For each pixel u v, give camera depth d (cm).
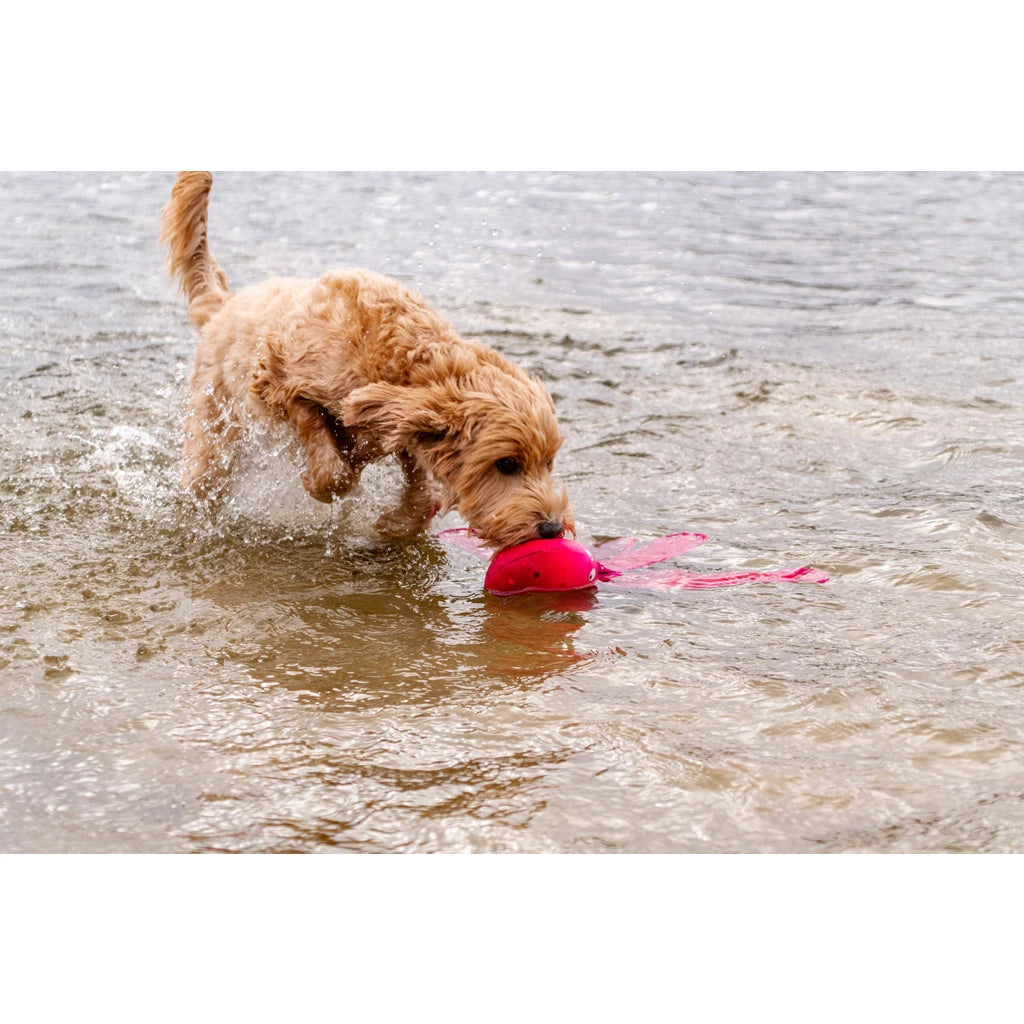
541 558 285
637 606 284
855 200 703
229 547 304
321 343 295
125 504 317
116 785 246
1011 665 264
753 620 279
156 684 264
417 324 292
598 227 607
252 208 646
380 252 532
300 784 246
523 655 271
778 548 301
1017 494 318
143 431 347
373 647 273
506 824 240
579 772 247
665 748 250
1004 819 239
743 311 444
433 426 284
